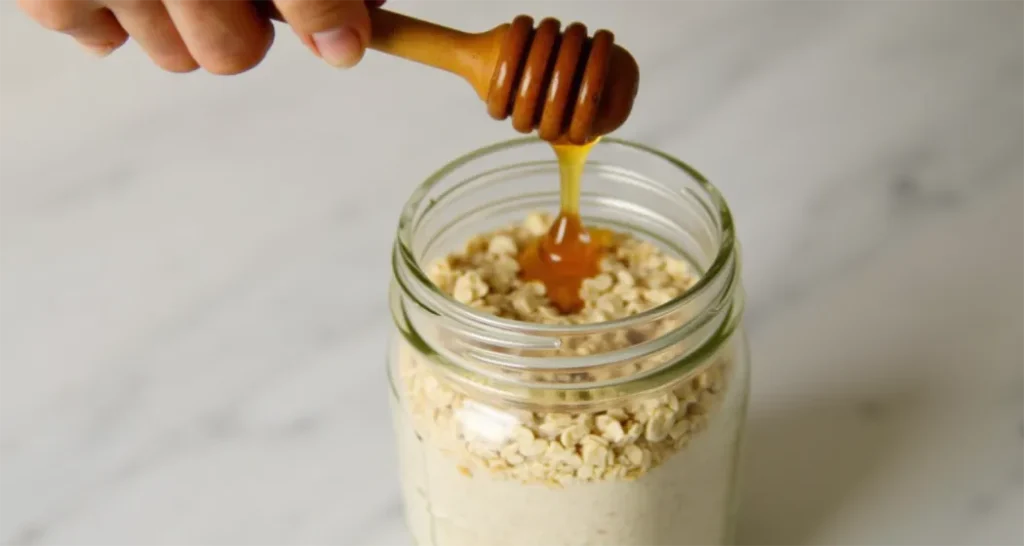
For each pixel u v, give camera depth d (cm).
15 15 79
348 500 55
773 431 56
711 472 47
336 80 74
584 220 51
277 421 58
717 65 72
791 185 66
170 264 64
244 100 73
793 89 71
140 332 61
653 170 49
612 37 43
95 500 56
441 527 48
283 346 60
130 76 76
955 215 64
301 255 64
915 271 62
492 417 45
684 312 44
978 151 67
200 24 44
